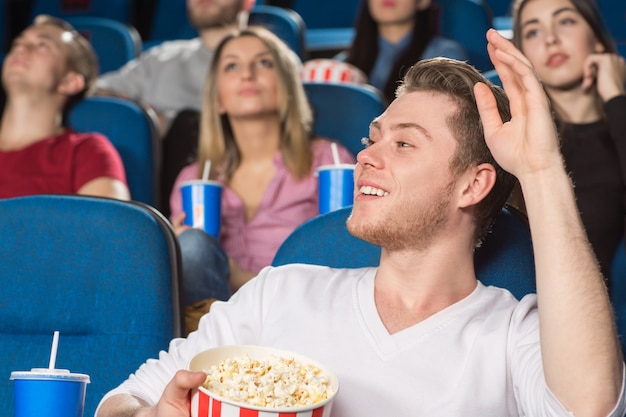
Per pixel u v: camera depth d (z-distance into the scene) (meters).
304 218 2.52
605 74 2.44
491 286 1.37
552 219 1.15
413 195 1.32
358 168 1.35
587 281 1.12
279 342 1.32
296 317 1.34
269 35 2.60
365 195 1.34
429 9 3.50
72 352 1.52
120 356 1.51
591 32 2.53
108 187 2.54
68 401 1.23
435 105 1.34
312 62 3.22
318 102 2.67
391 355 1.26
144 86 3.53
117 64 3.97
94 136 2.64
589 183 2.36
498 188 1.35
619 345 1.14
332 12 4.57
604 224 2.34
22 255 1.57
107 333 1.53
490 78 2.55
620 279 2.25
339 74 3.13
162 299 1.54
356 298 1.33
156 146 2.73
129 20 4.82
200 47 3.55
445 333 1.28
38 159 2.61
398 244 1.32
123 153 2.69
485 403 1.24
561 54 2.51
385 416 1.24
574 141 2.41
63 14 4.85
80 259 1.55
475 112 1.33
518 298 1.43
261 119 2.55
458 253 1.34
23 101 2.70
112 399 1.28
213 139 2.60
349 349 1.28
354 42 3.54
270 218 2.51
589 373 1.10
